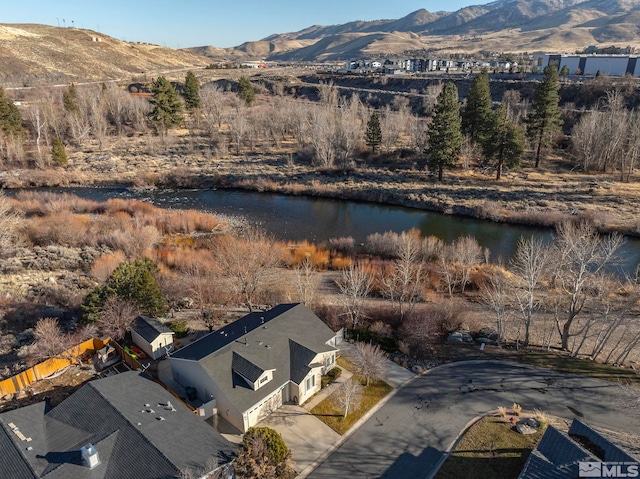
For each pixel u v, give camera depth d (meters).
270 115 105.00
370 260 50.62
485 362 32.00
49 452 20.89
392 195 69.69
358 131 93.38
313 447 24.59
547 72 69.81
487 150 72.50
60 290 41.28
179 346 33.38
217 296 39.88
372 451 24.33
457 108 70.38
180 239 56.72
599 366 31.33
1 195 60.97
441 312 37.47
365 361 29.52
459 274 45.88
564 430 24.72
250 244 45.97
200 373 26.42
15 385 27.98
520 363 31.80
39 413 23.52
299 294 40.97
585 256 35.59
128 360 31.17
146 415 22.92
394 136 90.25
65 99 101.25
